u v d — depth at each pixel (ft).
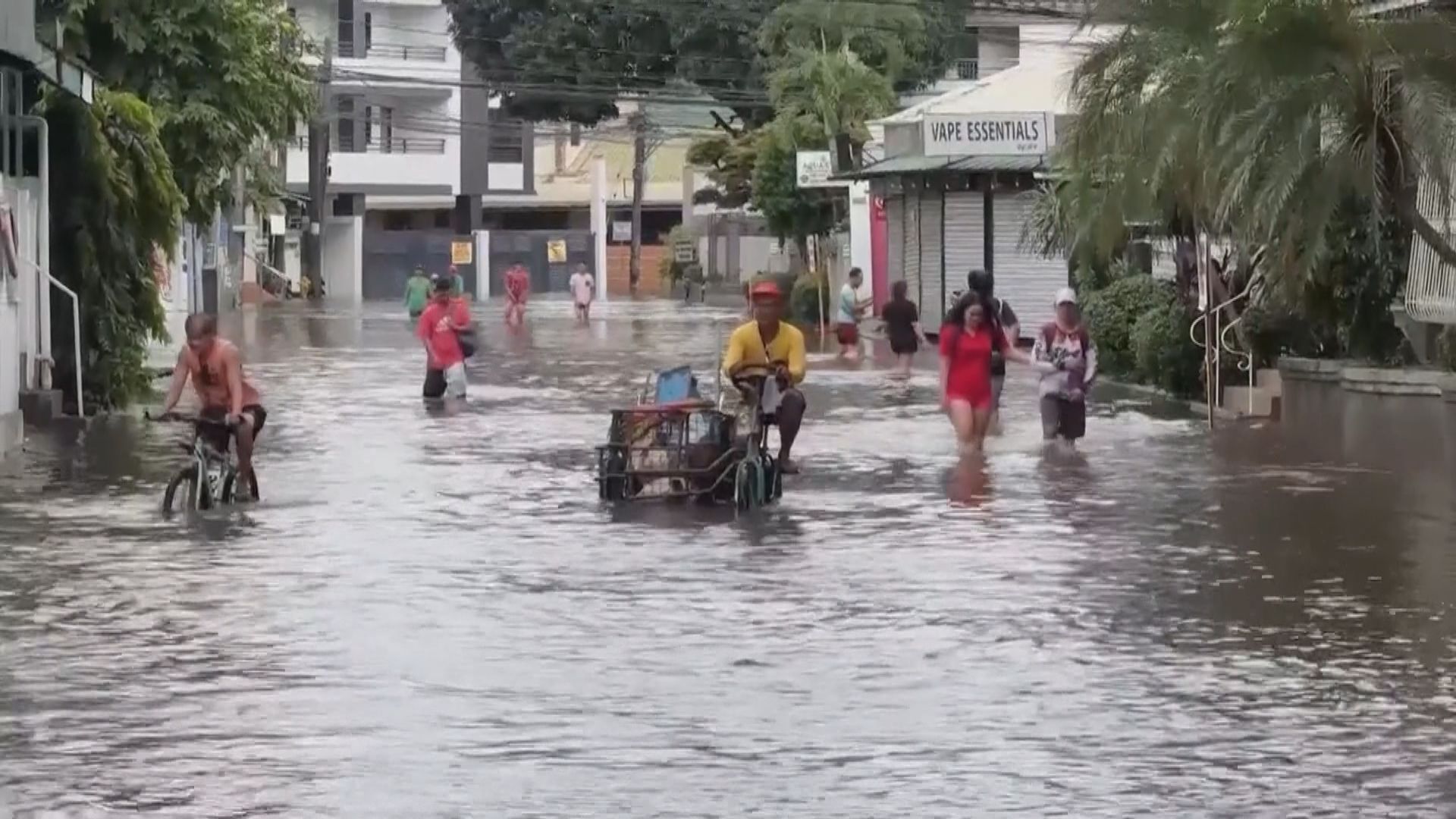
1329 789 68.54
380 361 309.83
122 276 212.23
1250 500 142.72
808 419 208.13
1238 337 215.92
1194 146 164.04
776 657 89.45
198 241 433.89
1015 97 352.49
